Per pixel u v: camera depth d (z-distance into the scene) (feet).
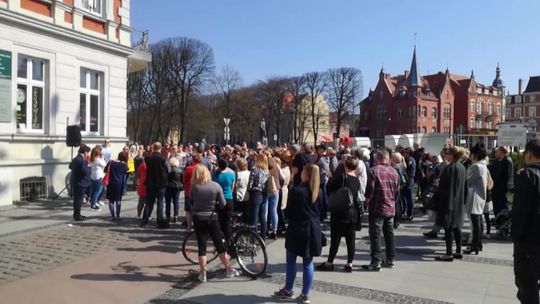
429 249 31.89
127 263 26.40
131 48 67.72
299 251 20.12
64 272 24.32
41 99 53.83
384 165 26.61
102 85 63.05
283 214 36.14
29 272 24.20
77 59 57.88
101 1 62.90
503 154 36.52
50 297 20.45
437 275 25.26
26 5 50.85
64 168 55.67
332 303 20.36
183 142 190.70
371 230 26.23
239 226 25.22
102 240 32.40
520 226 15.81
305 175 20.67
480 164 30.40
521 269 16.06
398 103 310.24
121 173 40.75
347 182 25.54
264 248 24.11
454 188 28.22
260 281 23.49
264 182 32.17
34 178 51.62
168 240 32.81
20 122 51.21
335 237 25.75
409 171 43.34
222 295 21.15
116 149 65.00
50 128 53.98
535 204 15.81
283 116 263.90
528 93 360.69
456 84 324.19
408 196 43.55
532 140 16.57
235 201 32.65
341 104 270.67
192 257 26.78
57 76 54.80
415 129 300.61
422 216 46.75
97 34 61.41
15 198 49.08
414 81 304.30
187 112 196.65
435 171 44.78
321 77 269.23
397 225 40.06
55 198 53.31
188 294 21.20
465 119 319.68
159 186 37.27
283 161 36.68
